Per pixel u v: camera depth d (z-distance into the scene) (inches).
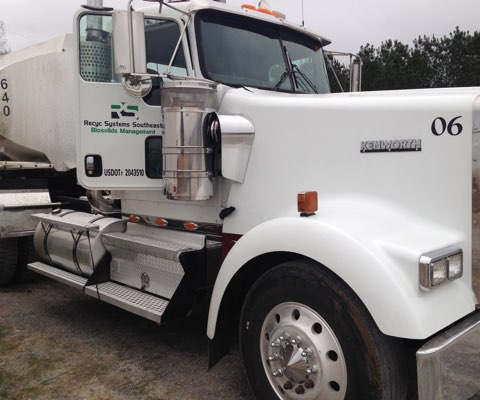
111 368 139.6
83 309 188.9
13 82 219.9
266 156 123.0
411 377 101.4
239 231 128.5
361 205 108.4
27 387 129.3
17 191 203.9
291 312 102.8
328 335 96.8
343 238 95.3
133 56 119.2
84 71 131.9
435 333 91.6
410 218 103.6
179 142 124.0
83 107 131.6
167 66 141.8
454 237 99.3
